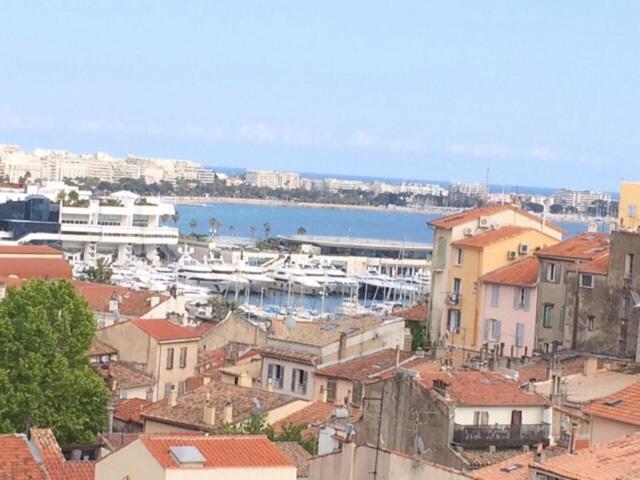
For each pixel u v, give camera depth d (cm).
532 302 19938
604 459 8125
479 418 10200
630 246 17625
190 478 8212
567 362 15150
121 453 8619
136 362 18000
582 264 18250
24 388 14400
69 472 9444
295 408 14150
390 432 10175
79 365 15075
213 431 13250
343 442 9131
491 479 8294
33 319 14725
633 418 9488
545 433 10388
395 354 16088
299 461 10250
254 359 17850
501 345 19062
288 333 17250
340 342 16788
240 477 8300
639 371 13525
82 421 14500
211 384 15088
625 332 17550
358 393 14012
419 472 8362
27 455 9356
